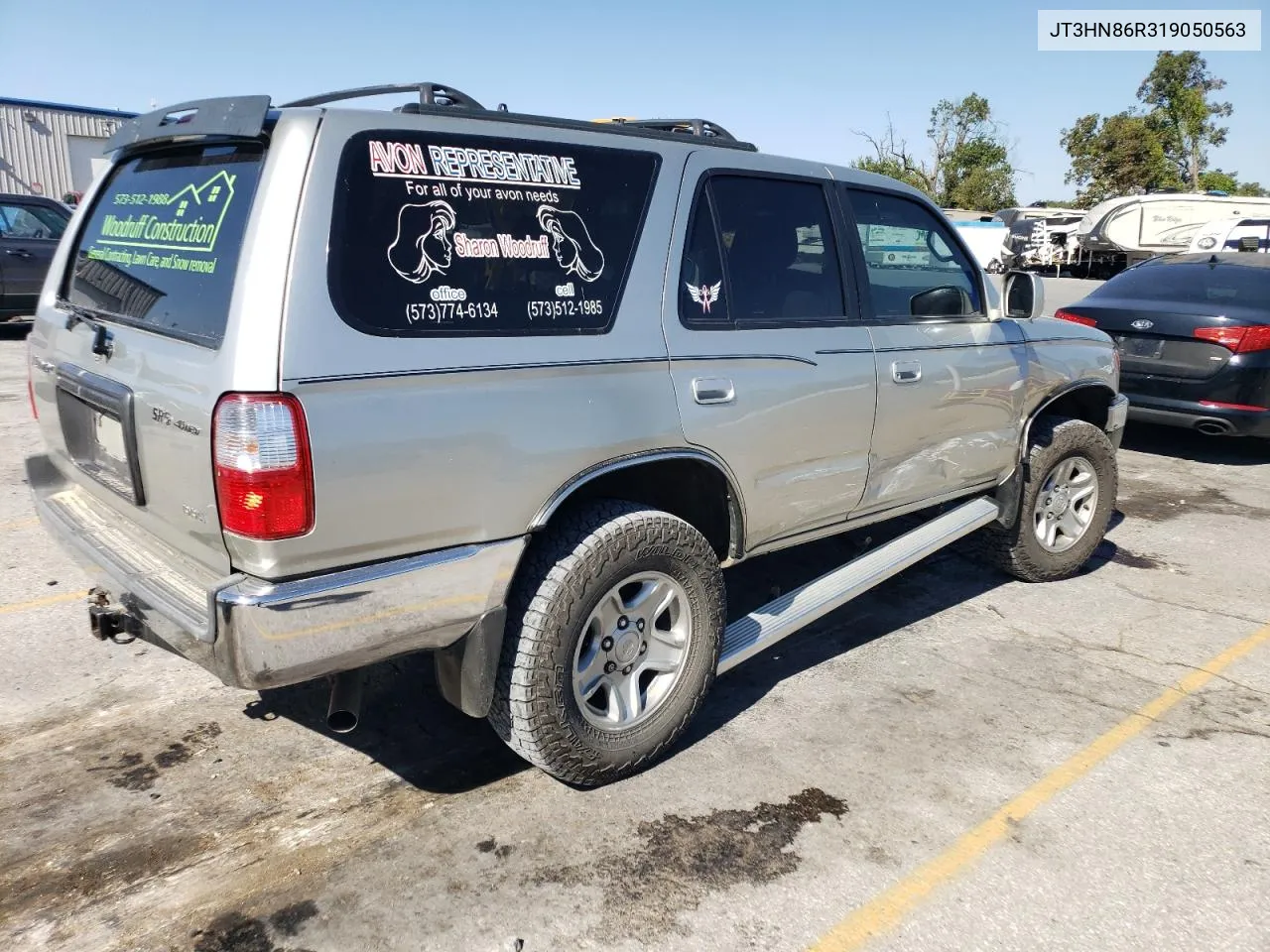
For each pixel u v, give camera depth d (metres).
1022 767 3.40
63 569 4.94
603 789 3.20
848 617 4.71
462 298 2.68
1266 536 6.12
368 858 2.83
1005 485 4.75
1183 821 3.11
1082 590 5.13
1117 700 3.91
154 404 2.63
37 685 3.76
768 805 3.13
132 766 3.26
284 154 2.46
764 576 4.90
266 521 2.36
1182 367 7.64
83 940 2.50
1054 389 4.79
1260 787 3.30
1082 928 2.62
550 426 2.80
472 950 2.50
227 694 3.75
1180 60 52.88
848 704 3.83
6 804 3.03
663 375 3.10
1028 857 2.91
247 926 2.56
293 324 2.37
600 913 2.63
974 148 55.88
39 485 3.64
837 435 3.70
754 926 2.60
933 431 4.14
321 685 3.84
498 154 2.81
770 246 3.54
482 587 2.74
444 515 2.64
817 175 3.77
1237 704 3.90
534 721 2.91
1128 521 6.44
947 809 3.14
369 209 2.53
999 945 2.56
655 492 3.40
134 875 2.74
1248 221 18.92
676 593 3.22
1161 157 53.16
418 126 2.66
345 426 2.43
